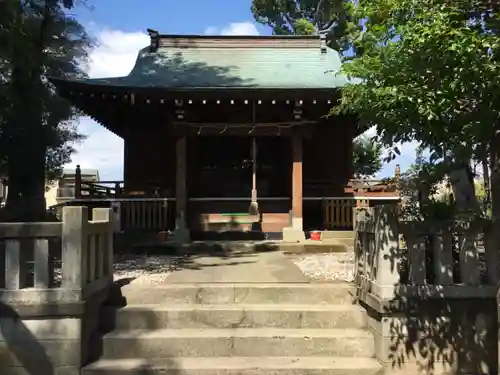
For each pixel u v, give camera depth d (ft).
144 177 41.27
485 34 13.19
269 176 41.88
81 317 15.76
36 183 36.17
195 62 43.32
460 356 16.10
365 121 17.79
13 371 15.43
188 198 39.37
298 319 17.81
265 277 21.95
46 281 15.76
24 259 16.07
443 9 13.25
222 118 38.22
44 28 36.58
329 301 19.10
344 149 41.70
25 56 30.86
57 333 15.55
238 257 29.96
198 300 19.12
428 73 13.97
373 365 15.72
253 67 42.16
